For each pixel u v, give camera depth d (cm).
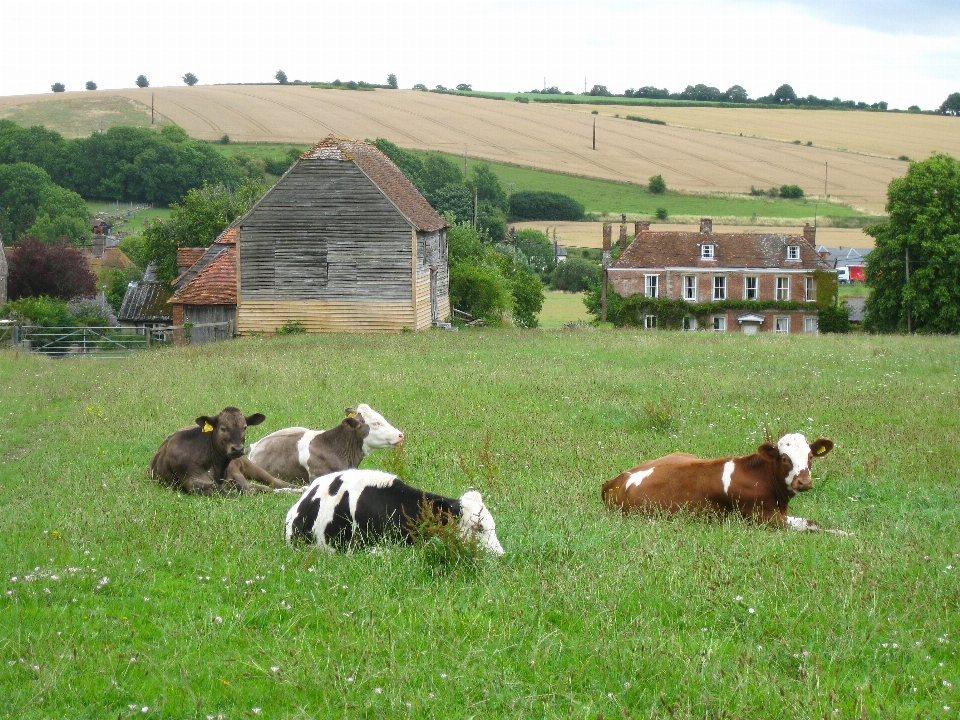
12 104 17788
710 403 2069
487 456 1377
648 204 13200
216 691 669
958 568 924
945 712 636
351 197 4431
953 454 1553
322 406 2033
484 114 17650
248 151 14612
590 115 18225
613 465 1502
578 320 8188
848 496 1307
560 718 632
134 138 13575
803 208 13025
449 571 894
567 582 850
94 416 1978
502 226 11538
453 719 630
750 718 623
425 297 4712
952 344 3503
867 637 757
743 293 7694
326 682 670
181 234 6556
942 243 6512
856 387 2283
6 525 1090
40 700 645
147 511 1162
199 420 1327
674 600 827
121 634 757
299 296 4478
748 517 1155
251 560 947
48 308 4931
